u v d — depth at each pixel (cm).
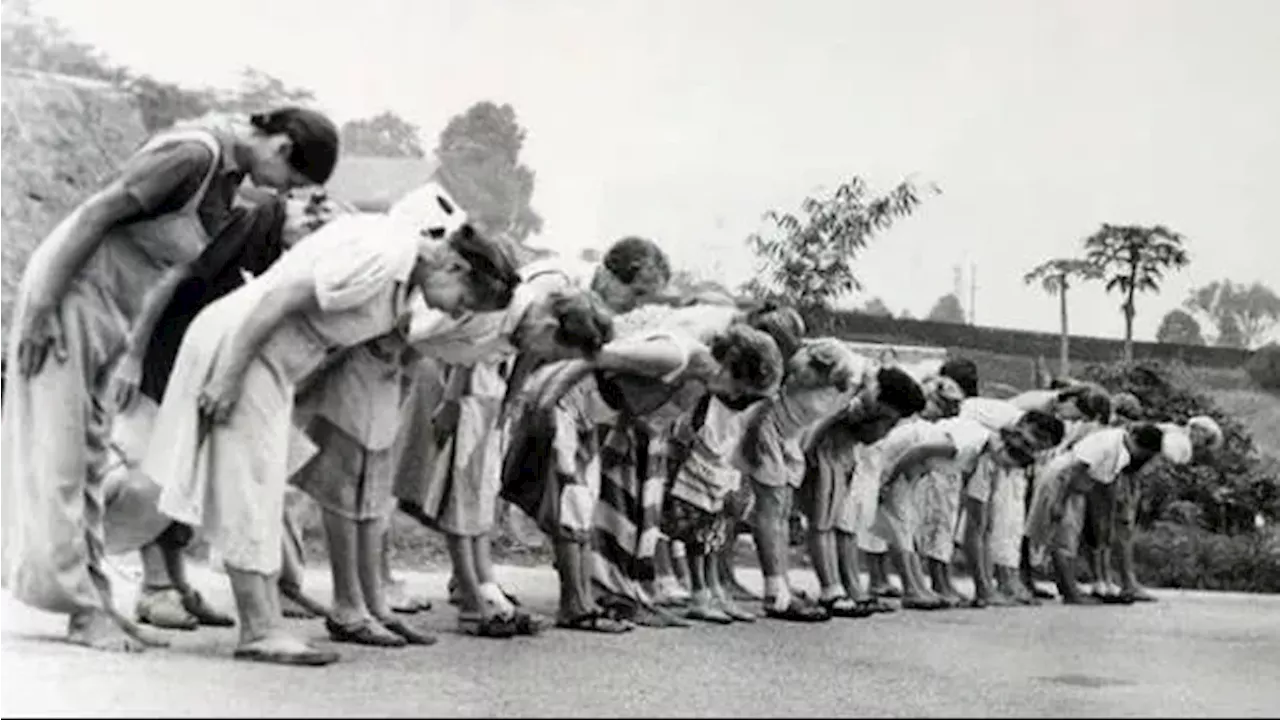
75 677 622
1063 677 793
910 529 1177
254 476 676
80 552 721
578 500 870
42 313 720
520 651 764
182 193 739
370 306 690
